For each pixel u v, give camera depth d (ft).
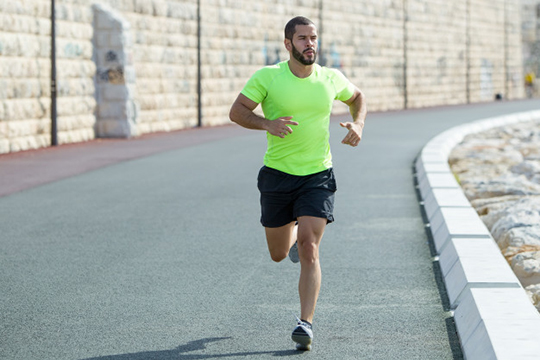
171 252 47.42
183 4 148.56
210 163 94.32
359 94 33.09
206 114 158.30
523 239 46.65
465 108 243.60
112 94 126.11
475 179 79.36
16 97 104.42
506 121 187.62
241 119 30.99
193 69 152.97
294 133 31.32
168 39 144.66
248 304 36.37
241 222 57.11
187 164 93.30
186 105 151.53
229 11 164.35
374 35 229.04
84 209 62.64
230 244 49.70
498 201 63.77
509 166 89.30
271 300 37.04
